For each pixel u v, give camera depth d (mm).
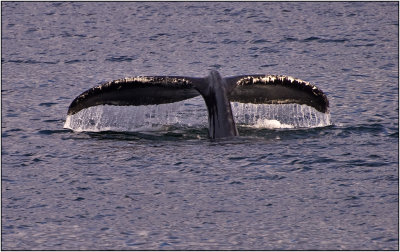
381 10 179750
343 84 112375
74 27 163875
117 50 140875
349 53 135500
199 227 59531
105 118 90062
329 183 67938
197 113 93688
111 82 82125
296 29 158250
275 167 71812
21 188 67750
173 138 81625
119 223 60406
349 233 58312
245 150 76625
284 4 189500
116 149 77938
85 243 57156
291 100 83938
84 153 76938
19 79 117625
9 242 57500
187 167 71875
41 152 77688
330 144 79062
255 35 152625
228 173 70312
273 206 63219
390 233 58156
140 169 71688
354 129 85250
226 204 63625
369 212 61812
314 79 116375
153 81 81938
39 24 167125
